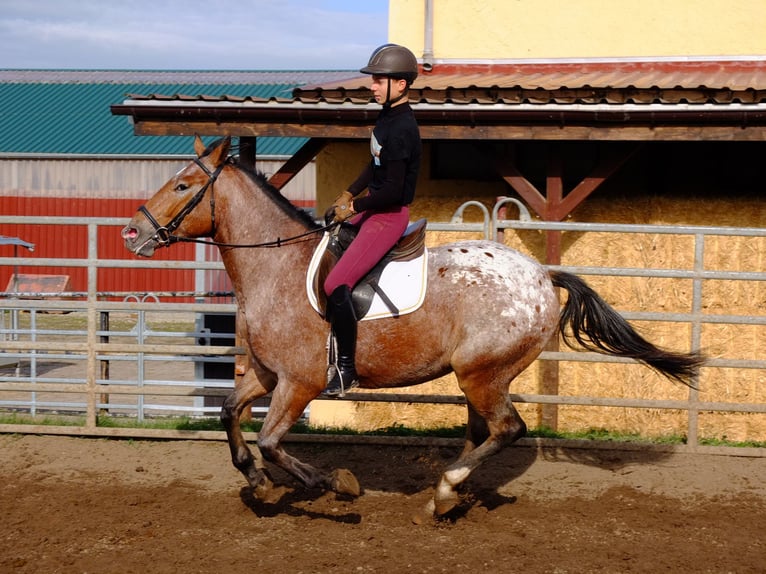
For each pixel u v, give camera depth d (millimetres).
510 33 10781
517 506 5867
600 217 8297
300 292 5258
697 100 7586
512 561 4902
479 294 5238
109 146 23969
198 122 8227
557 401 7066
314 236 5418
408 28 10875
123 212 23516
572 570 4785
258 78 29203
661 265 8172
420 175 9438
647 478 6473
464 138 7980
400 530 5395
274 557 4941
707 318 6906
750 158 8820
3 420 7715
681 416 8070
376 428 8453
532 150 9414
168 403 10789
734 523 5566
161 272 22953
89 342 7422
